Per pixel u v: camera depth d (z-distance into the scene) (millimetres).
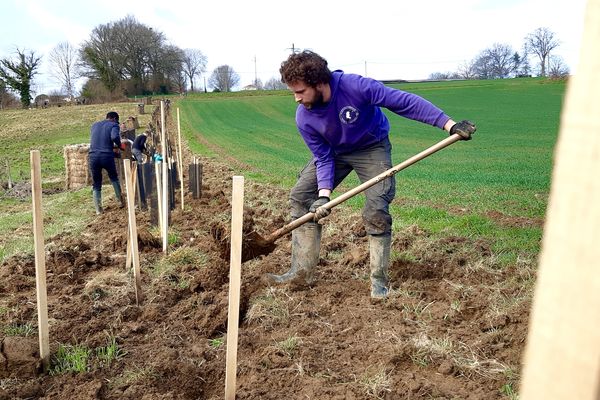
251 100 63844
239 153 23141
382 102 4477
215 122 42906
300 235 5109
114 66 78000
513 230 6891
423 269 5391
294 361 3676
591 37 461
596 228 463
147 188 8117
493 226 7180
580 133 468
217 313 4516
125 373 3680
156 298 5035
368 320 4320
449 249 5977
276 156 21734
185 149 25062
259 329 4293
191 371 3643
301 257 5121
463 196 10125
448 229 7031
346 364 3645
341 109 4508
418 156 4281
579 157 470
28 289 5559
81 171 16672
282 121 43719
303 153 23000
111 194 13070
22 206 14516
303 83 4320
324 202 4668
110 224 8836
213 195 10742
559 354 494
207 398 3492
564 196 484
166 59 80938
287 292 4934
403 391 3273
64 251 6387
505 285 4824
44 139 36094
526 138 24297
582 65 469
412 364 3604
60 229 8930
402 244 6211
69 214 10812
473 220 7496
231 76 105312
